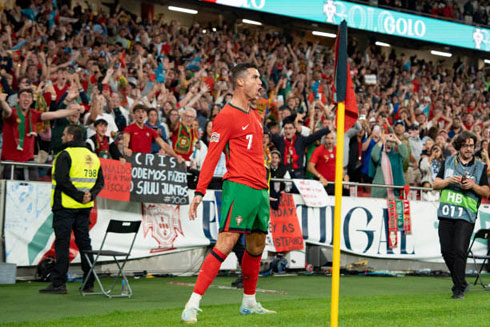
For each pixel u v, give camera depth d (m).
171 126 20.31
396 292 15.25
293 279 17.84
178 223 17.97
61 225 13.07
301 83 29.94
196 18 37.69
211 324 8.88
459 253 13.73
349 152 22.58
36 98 19.33
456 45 39.53
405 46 44.81
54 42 25.83
